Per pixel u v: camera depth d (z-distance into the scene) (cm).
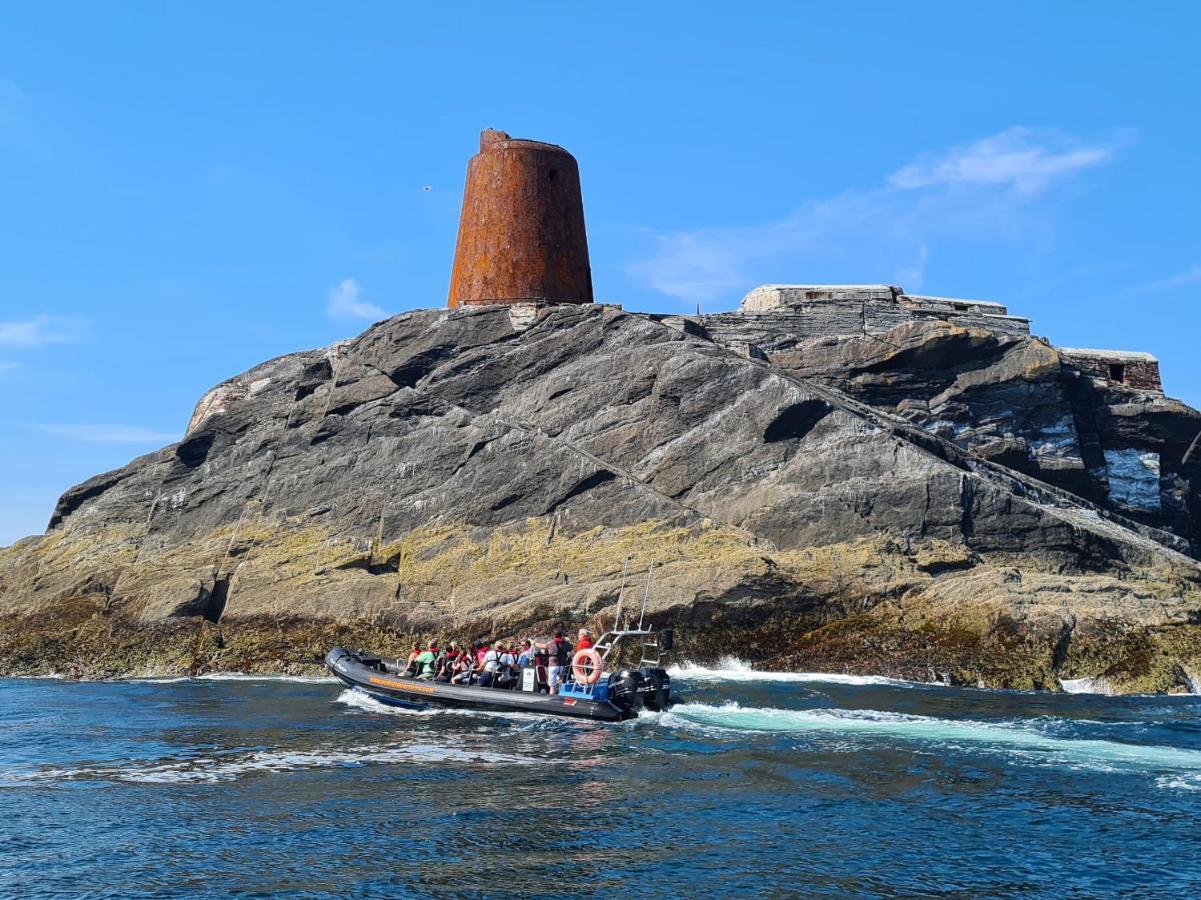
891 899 1093
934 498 3428
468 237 4684
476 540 3741
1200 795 1509
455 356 4256
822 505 3491
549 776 1639
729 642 3194
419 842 1277
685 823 1364
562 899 1090
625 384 4000
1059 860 1216
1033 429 4356
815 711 2278
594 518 3694
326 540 3891
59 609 3778
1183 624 2978
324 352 4688
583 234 4816
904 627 3119
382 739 1969
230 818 1387
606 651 2295
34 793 1530
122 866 1187
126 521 4359
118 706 2486
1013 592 3088
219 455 4381
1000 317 4712
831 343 4391
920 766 1700
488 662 2403
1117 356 4812
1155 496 4528
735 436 3772
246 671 3378
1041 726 2086
